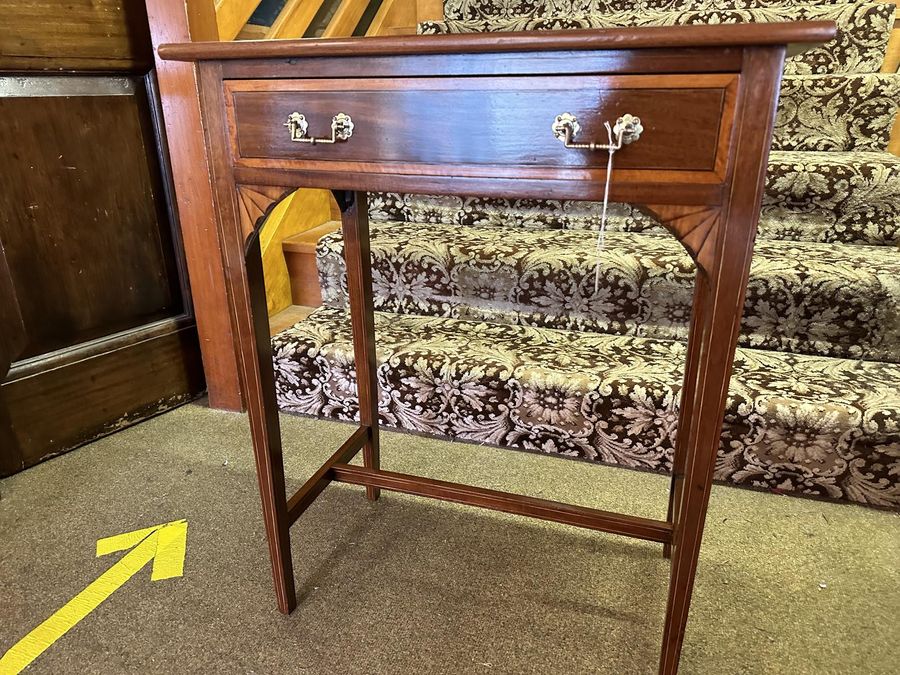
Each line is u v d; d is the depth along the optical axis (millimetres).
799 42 558
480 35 627
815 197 1499
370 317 1174
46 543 1155
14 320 1310
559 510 998
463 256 1564
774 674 889
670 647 842
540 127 664
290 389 1600
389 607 1018
